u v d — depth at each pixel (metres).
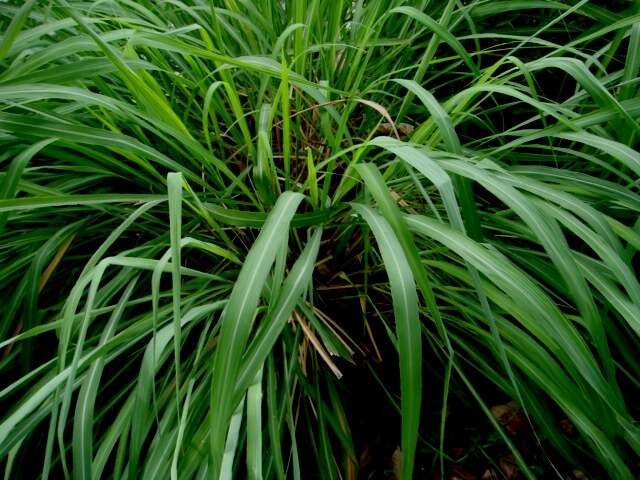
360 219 0.61
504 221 0.68
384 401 0.78
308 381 0.70
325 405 0.70
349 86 0.86
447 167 0.52
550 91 1.06
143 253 0.66
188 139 0.59
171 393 0.62
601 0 0.96
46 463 0.43
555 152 0.87
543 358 0.59
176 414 0.57
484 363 0.71
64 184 0.73
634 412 0.74
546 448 0.76
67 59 0.77
